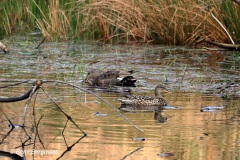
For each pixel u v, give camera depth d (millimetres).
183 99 25156
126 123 20766
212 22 39656
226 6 39375
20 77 29594
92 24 43469
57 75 30594
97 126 20297
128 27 41719
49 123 20672
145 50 38844
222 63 34469
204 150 17500
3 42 41375
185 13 40406
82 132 19406
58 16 43562
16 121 20906
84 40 43219
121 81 28750
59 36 43500
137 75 30875
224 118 21625
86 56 36531
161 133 19422
